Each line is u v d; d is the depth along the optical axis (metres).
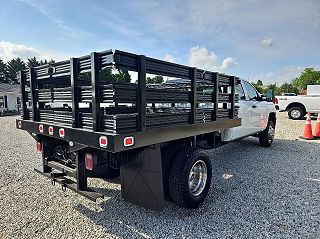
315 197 3.46
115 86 2.08
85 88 2.36
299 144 7.42
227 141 4.61
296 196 3.49
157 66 2.42
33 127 3.12
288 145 7.26
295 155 5.98
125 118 2.15
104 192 3.59
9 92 30.52
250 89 5.96
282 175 4.44
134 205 3.17
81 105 3.63
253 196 3.49
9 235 2.49
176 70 2.67
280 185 3.93
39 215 2.90
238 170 4.73
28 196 3.45
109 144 2.06
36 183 3.98
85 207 3.11
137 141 2.24
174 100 2.67
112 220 2.79
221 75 3.58
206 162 3.22
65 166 3.07
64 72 2.57
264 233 2.54
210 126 3.31
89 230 2.58
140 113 2.28
